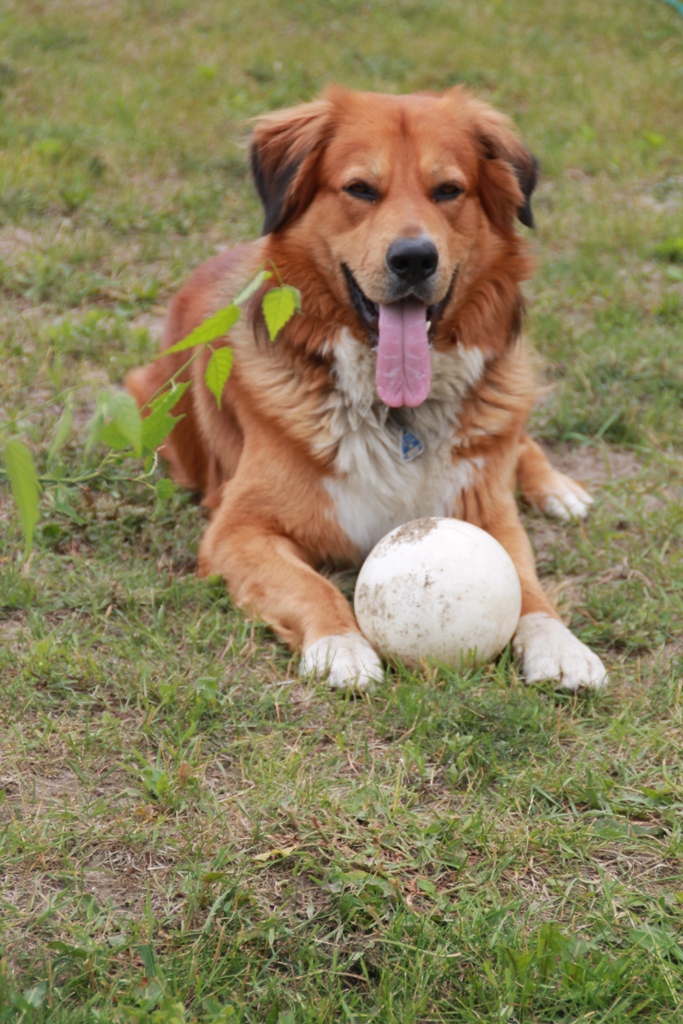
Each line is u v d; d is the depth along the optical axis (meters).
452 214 4.89
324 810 3.35
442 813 3.39
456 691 3.97
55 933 2.82
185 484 6.14
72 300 8.13
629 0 19.06
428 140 4.84
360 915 2.93
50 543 5.08
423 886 3.03
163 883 3.04
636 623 4.64
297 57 15.80
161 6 17.52
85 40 15.65
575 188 11.69
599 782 3.54
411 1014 2.57
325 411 4.92
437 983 2.71
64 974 2.68
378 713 3.91
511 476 5.35
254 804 3.37
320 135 4.94
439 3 18.91
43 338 7.26
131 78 14.17
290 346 5.00
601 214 10.63
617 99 14.49
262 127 5.27
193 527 5.43
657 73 15.62
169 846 3.18
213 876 2.99
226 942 2.81
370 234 4.68
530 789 3.49
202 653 4.30
